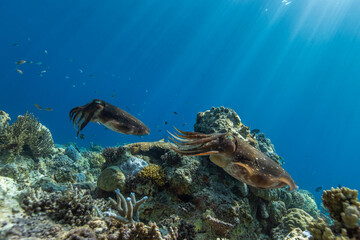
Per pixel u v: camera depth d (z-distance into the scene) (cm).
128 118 80
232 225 88
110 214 58
